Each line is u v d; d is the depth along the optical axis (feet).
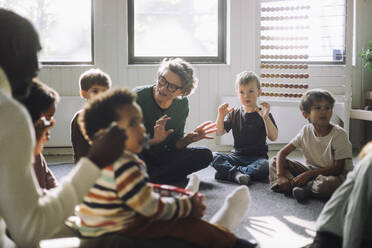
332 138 8.36
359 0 14.01
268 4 13.67
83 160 3.43
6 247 3.75
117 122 3.77
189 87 8.35
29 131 3.33
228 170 9.57
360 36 14.12
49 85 13.44
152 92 8.87
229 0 13.73
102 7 13.32
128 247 3.81
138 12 13.79
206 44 14.16
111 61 13.51
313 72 13.93
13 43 3.37
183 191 4.51
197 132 9.17
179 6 13.94
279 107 13.92
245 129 10.09
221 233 4.25
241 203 5.04
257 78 10.04
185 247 3.96
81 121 3.95
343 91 14.12
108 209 3.75
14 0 13.39
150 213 3.73
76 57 13.74
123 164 3.68
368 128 14.20
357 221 4.39
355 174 4.70
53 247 4.02
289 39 12.43
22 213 3.19
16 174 3.20
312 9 13.94
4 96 3.31
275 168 8.88
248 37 13.82
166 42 14.03
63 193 3.36
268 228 6.48
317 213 7.25
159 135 7.55
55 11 13.56
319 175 8.16
